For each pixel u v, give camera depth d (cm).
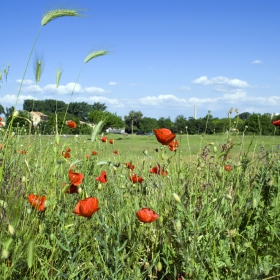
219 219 254
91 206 218
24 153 402
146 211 227
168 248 250
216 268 221
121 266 223
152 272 252
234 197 283
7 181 295
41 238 232
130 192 328
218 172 299
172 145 355
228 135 335
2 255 170
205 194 293
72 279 213
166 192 314
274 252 229
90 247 264
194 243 222
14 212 211
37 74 294
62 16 252
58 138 270
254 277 206
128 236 256
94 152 458
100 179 332
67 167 371
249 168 339
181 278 229
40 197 236
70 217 272
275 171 324
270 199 280
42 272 209
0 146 347
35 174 292
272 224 260
